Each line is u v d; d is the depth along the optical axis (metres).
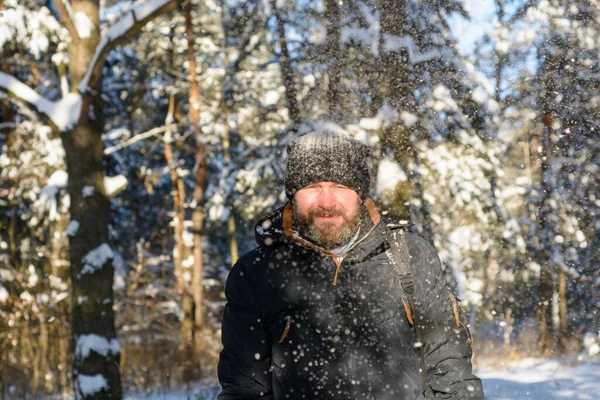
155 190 21.75
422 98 8.25
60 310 14.38
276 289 1.98
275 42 10.06
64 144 9.17
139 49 17.61
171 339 17.97
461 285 10.27
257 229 2.02
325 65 8.24
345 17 7.83
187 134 17.45
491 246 11.88
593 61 8.54
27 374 13.25
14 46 11.19
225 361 2.06
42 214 14.14
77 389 8.88
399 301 1.94
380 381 1.91
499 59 8.59
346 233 1.93
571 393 8.47
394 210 8.00
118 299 17.88
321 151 1.96
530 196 11.75
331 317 1.94
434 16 7.77
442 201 9.90
